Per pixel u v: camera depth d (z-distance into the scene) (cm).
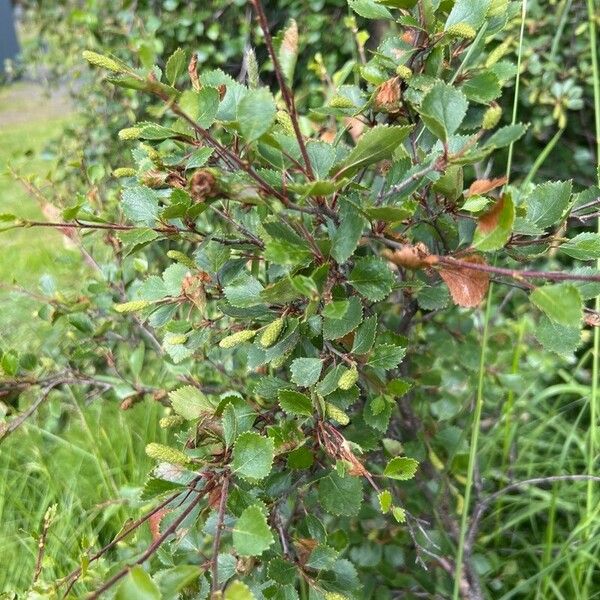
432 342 38
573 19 57
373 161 21
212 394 38
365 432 29
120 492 39
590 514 37
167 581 18
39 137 155
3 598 37
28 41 90
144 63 19
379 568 38
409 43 27
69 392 48
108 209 52
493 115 22
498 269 19
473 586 36
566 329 23
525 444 47
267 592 24
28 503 51
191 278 26
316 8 61
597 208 28
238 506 22
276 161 23
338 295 24
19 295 44
